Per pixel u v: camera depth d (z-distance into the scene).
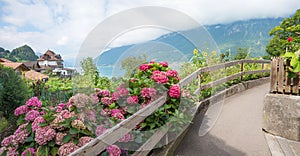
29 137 1.86
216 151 2.62
